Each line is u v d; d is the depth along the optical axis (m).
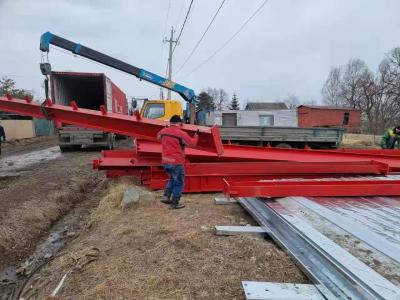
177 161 5.73
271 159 7.53
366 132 44.66
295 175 6.82
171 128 5.82
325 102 76.38
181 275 3.48
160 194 6.76
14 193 7.86
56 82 15.86
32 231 6.02
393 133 13.16
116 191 6.80
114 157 7.86
